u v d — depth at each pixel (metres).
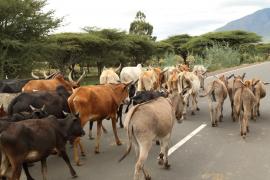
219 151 10.23
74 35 33.47
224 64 42.47
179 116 10.22
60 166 9.40
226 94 13.33
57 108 10.22
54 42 27.11
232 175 8.57
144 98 10.66
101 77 16.09
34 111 8.87
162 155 9.15
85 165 9.41
